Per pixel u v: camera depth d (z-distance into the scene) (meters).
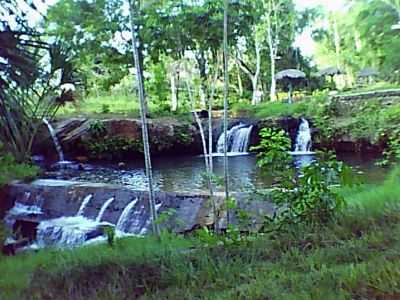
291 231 3.21
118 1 13.81
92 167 12.57
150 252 3.12
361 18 15.93
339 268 2.29
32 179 9.23
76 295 2.49
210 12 8.60
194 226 6.15
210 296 2.21
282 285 2.19
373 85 19.83
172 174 10.75
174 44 9.25
